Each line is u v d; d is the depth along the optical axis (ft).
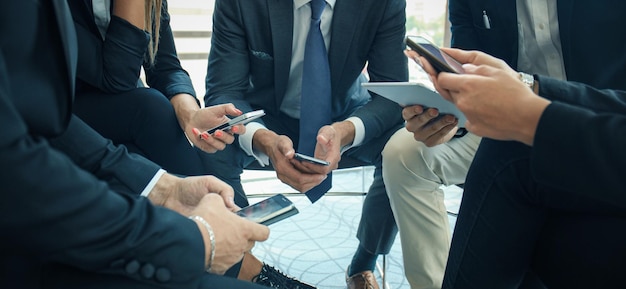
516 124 2.48
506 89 2.51
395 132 5.08
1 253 1.99
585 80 4.15
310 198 4.86
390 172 4.55
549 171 2.45
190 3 8.27
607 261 2.64
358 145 5.13
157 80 5.47
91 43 4.40
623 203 2.37
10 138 1.76
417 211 4.55
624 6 3.89
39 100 2.12
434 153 4.45
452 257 3.46
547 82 2.96
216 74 5.38
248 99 5.59
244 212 3.05
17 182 1.78
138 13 4.50
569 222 2.87
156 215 2.25
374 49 5.38
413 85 3.30
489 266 3.23
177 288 2.24
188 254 2.25
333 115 5.62
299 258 6.51
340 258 6.51
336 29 5.17
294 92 5.54
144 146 4.65
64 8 2.28
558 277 2.94
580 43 4.10
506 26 4.50
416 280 4.66
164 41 5.43
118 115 4.57
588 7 4.04
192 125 4.59
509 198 3.06
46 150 1.92
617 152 2.25
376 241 5.32
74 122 3.27
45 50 2.17
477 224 3.23
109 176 3.33
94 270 2.11
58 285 2.17
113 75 4.52
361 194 6.33
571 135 2.32
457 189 8.55
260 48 5.29
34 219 1.85
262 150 4.75
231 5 5.23
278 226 7.54
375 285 5.57
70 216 1.93
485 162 3.20
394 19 5.24
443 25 9.83
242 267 4.28
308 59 5.10
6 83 1.88
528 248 3.15
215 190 3.24
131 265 2.13
